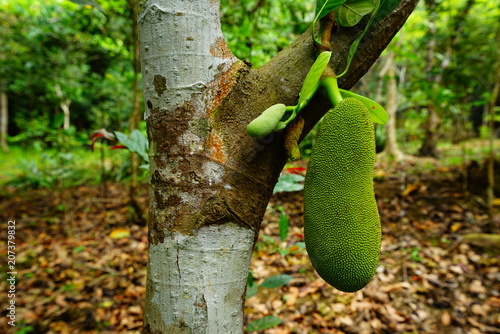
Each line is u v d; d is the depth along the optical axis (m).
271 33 4.07
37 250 4.31
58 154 5.85
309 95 0.76
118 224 4.96
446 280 3.38
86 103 11.55
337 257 0.80
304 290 3.12
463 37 5.39
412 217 4.77
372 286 3.31
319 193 0.83
